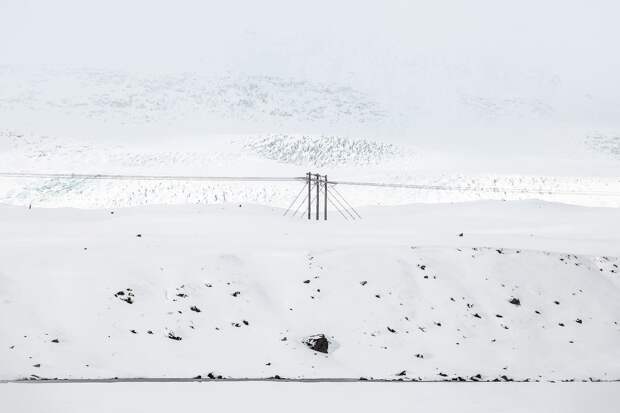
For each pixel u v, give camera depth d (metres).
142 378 43.53
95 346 47.50
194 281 55.38
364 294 57.22
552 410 35.88
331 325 53.97
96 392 37.91
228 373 46.31
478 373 49.88
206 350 49.34
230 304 54.19
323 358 50.59
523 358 53.28
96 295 51.75
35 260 55.16
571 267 65.19
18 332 47.09
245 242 65.44
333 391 40.41
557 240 76.69
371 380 46.03
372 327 54.38
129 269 55.12
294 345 51.22
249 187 186.50
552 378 49.81
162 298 53.31
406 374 48.56
